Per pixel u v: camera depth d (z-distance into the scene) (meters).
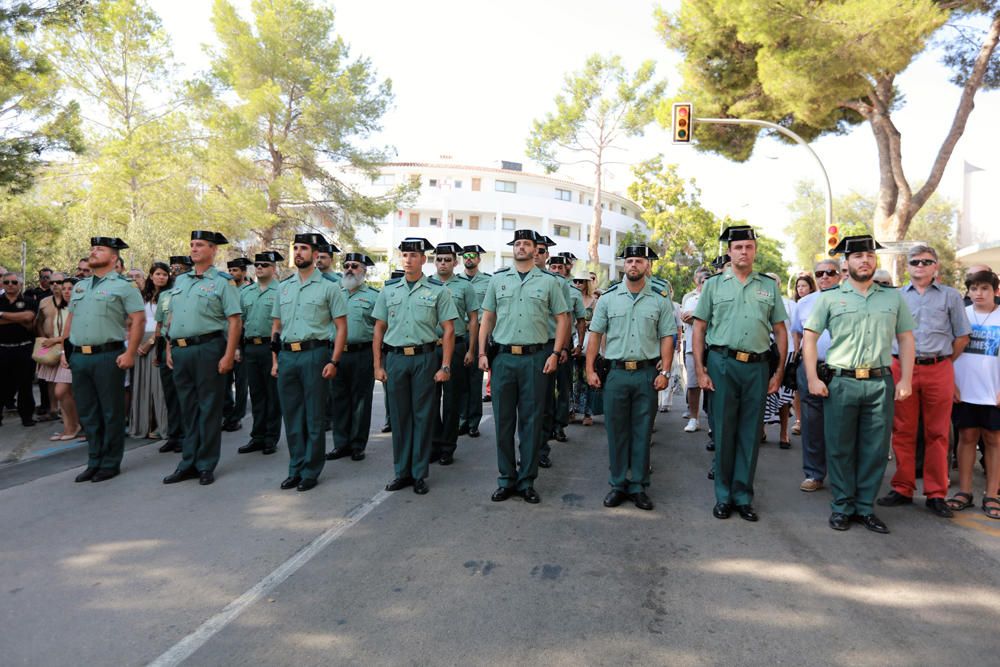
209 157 19.89
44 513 4.77
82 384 5.66
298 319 5.48
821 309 4.72
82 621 3.18
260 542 4.19
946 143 14.34
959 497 5.11
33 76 11.67
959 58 15.71
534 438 5.12
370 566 3.82
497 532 4.41
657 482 5.79
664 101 18.39
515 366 5.09
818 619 3.23
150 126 19.25
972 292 5.07
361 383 6.60
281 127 22.78
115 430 5.77
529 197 42.12
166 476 5.80
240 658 2.84
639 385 4.96
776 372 4.84
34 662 2.82
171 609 3.29
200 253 5.68
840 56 12.55
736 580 3.68
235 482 5.62
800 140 12.86
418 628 3.10
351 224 25.30
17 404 8.33
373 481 5.69
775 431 8.34
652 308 5.00
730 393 4.79
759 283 4.81
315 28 22.48
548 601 3.39
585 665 2.79
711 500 5.24
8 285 8.11
